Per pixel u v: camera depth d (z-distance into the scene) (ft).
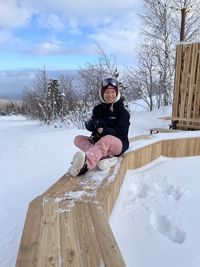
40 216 7.11
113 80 12.00
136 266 6.85
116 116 12.01
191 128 26.16
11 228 10.09
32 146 23.75
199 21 56.03
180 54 26.40
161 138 16.66
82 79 52.60
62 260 5.52
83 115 42.32
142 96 56.03
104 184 9.27
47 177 15.38
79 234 6.37
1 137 36.01
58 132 31.76
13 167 17.51
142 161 14.57
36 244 5.97
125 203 10.36
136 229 8.51
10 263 8.11
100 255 5.71
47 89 63.16
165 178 12.96
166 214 9.52
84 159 10.04
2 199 12.57
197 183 12.43
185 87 26.48
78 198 8.15
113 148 11.55
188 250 7.51
